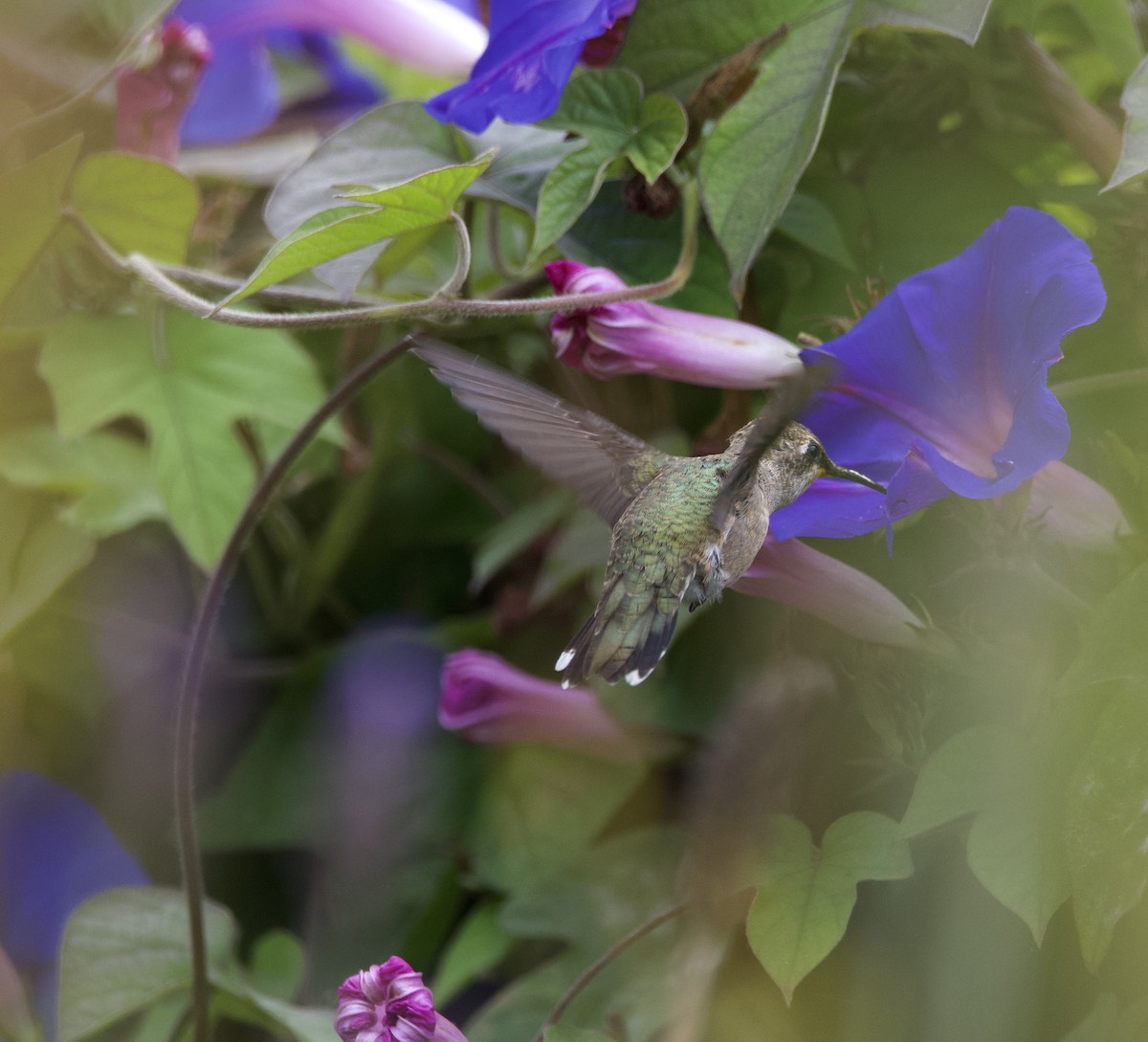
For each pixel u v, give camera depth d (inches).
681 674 54.1
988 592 51.0
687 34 52.5
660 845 54.4
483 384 52.3
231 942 54.6
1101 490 51.1
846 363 51.1
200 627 53.3
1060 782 50.4
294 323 51.8
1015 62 53.3
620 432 52.5
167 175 54.1
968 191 53.4
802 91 51.9
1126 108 50.7
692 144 52.7
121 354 55.9
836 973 51.9
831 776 51.5
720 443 54.1
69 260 55.9
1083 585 51.1
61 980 54.1
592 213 53.7
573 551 55.2
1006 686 51.0
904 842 51.0
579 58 53.2
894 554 52.1
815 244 53.3
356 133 53.6
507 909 54.8
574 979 54.2
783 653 51.9
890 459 51.5
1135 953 50.8
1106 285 52.7
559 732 54.3
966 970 51.4
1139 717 49.9
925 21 51.6
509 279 55.0
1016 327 50.3
